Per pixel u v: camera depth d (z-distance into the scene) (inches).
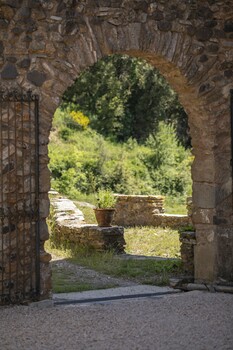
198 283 385.1
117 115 1138.0
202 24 373.7
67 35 339.0
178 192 936.9
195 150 387.5
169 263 450.9
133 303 339.9
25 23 330.3
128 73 1179.9
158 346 255.0
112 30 349.1
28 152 331.0
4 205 326.0
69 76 340.8
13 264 328.5
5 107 326.0
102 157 948.6
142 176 948.0
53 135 1017.5
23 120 330.0
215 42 378.3
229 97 381.1
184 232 414.9
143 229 669.3
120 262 482.0
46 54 335.6
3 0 324.2
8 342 262.8
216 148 380.8
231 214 380.8
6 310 317.7
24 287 330.3
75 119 1087.0
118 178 911.7
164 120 1188.5
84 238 551.2
